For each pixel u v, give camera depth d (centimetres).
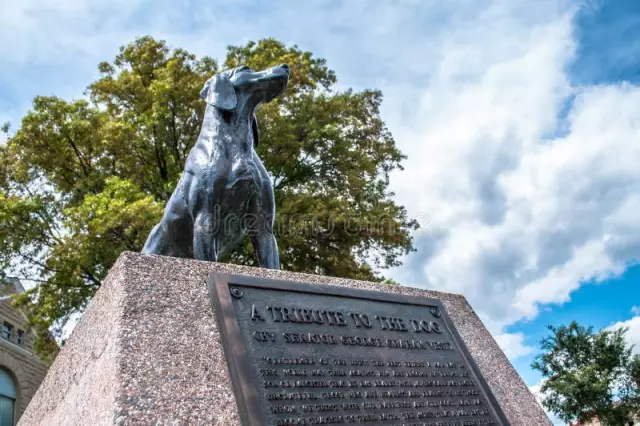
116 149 1288
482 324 413
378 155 1541
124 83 1373
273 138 1294
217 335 290
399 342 342
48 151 1256
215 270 323
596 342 1541
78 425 263
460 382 343
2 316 1772
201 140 421
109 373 254
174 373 262
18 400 1745
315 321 321
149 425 237
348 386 298
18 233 1180
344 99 1474
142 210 1031
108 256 1122
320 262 1327
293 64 1441
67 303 1156
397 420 298
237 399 265
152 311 285
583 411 1511
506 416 349
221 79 435
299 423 269
